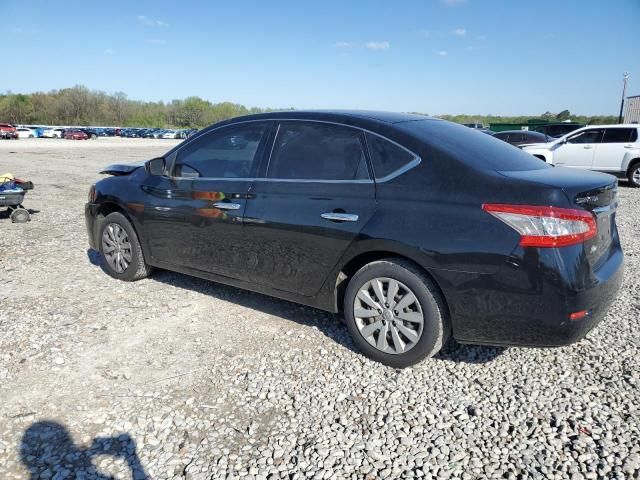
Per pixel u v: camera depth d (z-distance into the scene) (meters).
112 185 5.01
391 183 3.28
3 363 3.41
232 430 2.73
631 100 33.94
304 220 3.55
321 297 3.64
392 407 2.92
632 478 2.34
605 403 2.94
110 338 3.80
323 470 2.42
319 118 3.76
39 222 8.20
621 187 13.75
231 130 4.21
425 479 2.36
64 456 2.52
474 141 3.55
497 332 2.97
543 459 2.48
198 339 3.79
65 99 96.19
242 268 4.01
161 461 2.49
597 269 2.99
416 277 3.13
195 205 4.23
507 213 2.85
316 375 3.28
